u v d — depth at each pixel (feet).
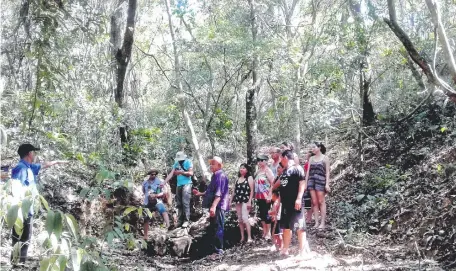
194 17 48.70
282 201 23.45
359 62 41.11
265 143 54.34
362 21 40.70
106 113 38.75
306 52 47.03
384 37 40.60
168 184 37.47
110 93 47.39
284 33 56.49
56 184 31.50
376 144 40.11
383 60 45.78
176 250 30.04
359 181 37.65
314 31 48.52
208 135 52.29
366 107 46.09
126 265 23.98
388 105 46.80
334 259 22.66
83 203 30.89
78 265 7.93
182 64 55.72
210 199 29.37
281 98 49.01
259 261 24.23
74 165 34.60
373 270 20.45
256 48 42.06
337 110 41.75
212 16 53.52
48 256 8.98
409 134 38.75
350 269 20.81
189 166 35.01
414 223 25.77
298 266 21.39
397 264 21.35
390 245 25.21
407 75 44.93
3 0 24.80
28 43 17.90
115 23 46.80
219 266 24.63
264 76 45.24
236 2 51.34
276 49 42.98
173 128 53.26
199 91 51.60
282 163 23.70
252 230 31.73
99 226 30.91
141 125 53.52
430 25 39.06
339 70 42.04
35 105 19.57
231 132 54.80
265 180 29.22
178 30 56.24
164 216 33.78
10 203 7.87
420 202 26.91
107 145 39.55
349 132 49.65
